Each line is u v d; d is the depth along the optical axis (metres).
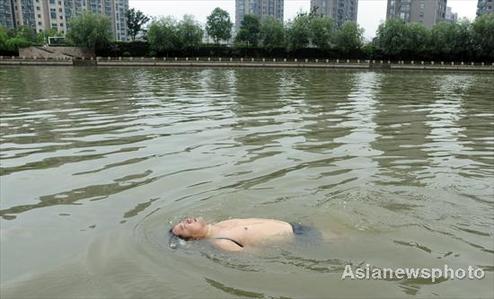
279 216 5.72
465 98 21.73
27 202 6.38
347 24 79.31
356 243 4.99
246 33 81.88
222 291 4.09
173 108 16.33
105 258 4.73
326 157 8.73
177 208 6.02
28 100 18.94
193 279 4.29
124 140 10.30
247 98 20.27
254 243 4.88
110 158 8.63
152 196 6.50
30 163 8.34
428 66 68.56
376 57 78.94
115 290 4.13
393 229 5.35
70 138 10.55
